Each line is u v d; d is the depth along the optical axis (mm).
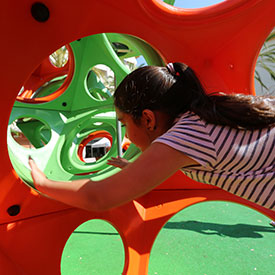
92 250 2164
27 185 1031
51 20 875
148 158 488
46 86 5211
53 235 1121
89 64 2822
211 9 1189
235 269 1900
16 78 845
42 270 1063
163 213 1454
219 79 1349
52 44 897
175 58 1241
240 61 1388
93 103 3107
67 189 587
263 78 10945
